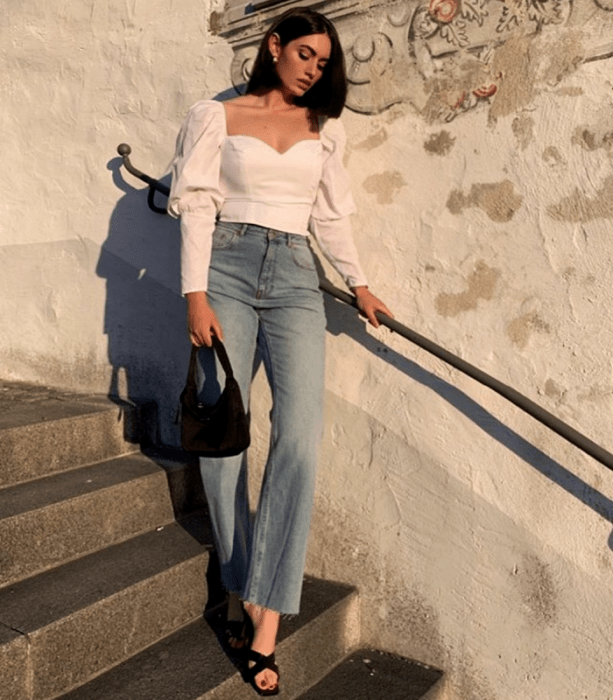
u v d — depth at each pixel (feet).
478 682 8.61
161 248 10.75
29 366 12.17
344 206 8.44
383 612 9.21
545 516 8.07
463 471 8.54
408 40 8.55
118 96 10.98
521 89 7.92
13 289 12.19
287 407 7.88
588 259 7.67
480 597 8.53
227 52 9.93
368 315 8.39
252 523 9.62
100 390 11.49
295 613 7.68
